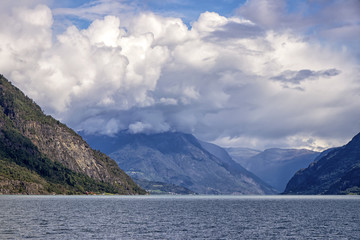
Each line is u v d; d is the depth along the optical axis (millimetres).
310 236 142000
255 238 136750
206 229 159625
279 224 180875
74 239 127562
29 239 124562
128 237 135000
